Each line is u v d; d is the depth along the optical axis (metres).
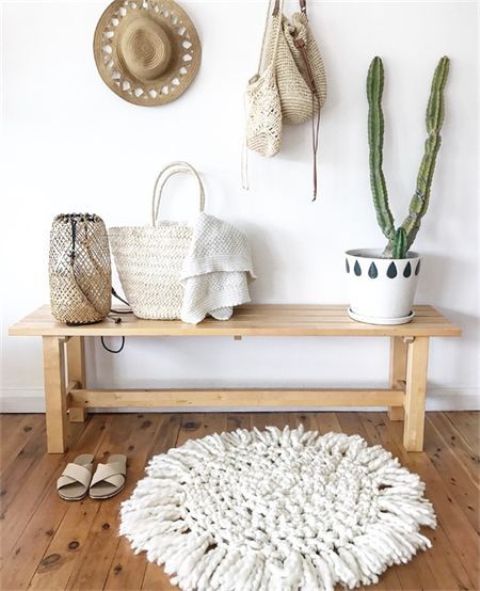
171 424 2.31
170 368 2.40
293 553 1.50
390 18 2.16
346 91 2.20
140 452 2.07
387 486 1.84
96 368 2.40
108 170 2.24
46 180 2.25
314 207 2.29
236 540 1.56
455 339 2.40
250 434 2.14
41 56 2.16
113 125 2.21
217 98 2.20
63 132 2.21
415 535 1.58
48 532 1.62
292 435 2.12
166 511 1.69
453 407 2.44
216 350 2.39
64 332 1.96
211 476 1.86
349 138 2.24
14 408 2.42
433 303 2.37
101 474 1.82
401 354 2.31
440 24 2.16
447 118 2.22
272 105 1.98
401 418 2.34
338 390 2.18
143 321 2.09
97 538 1.60
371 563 1.47
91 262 1.98
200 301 2.04
